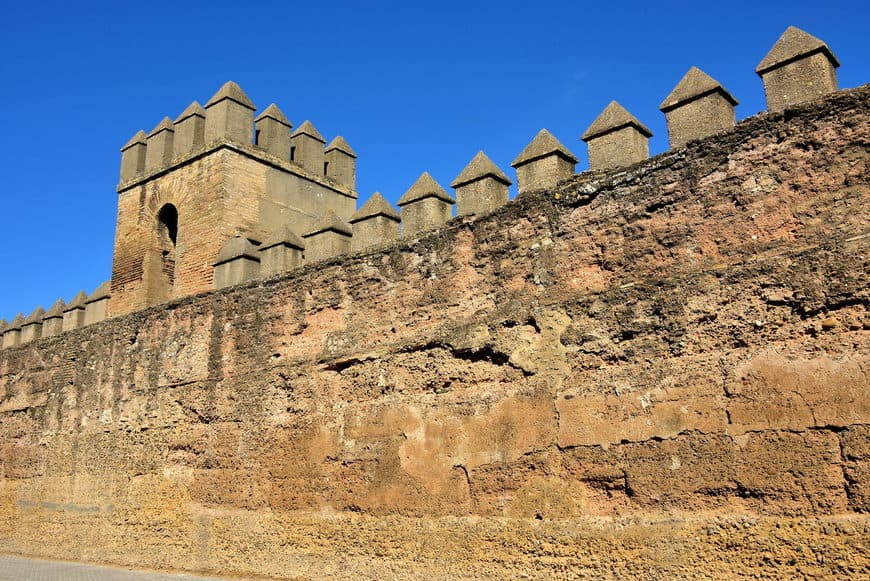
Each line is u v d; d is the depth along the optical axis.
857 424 8.49
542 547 10.53
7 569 16.81
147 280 20.80
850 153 9.20
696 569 9.16
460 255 12.76
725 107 10.82
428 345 12.66
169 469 16.61
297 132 22.12
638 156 11.56
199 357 16.67
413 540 11.96
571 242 11.46
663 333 10.18
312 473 13.74
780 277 9.37
